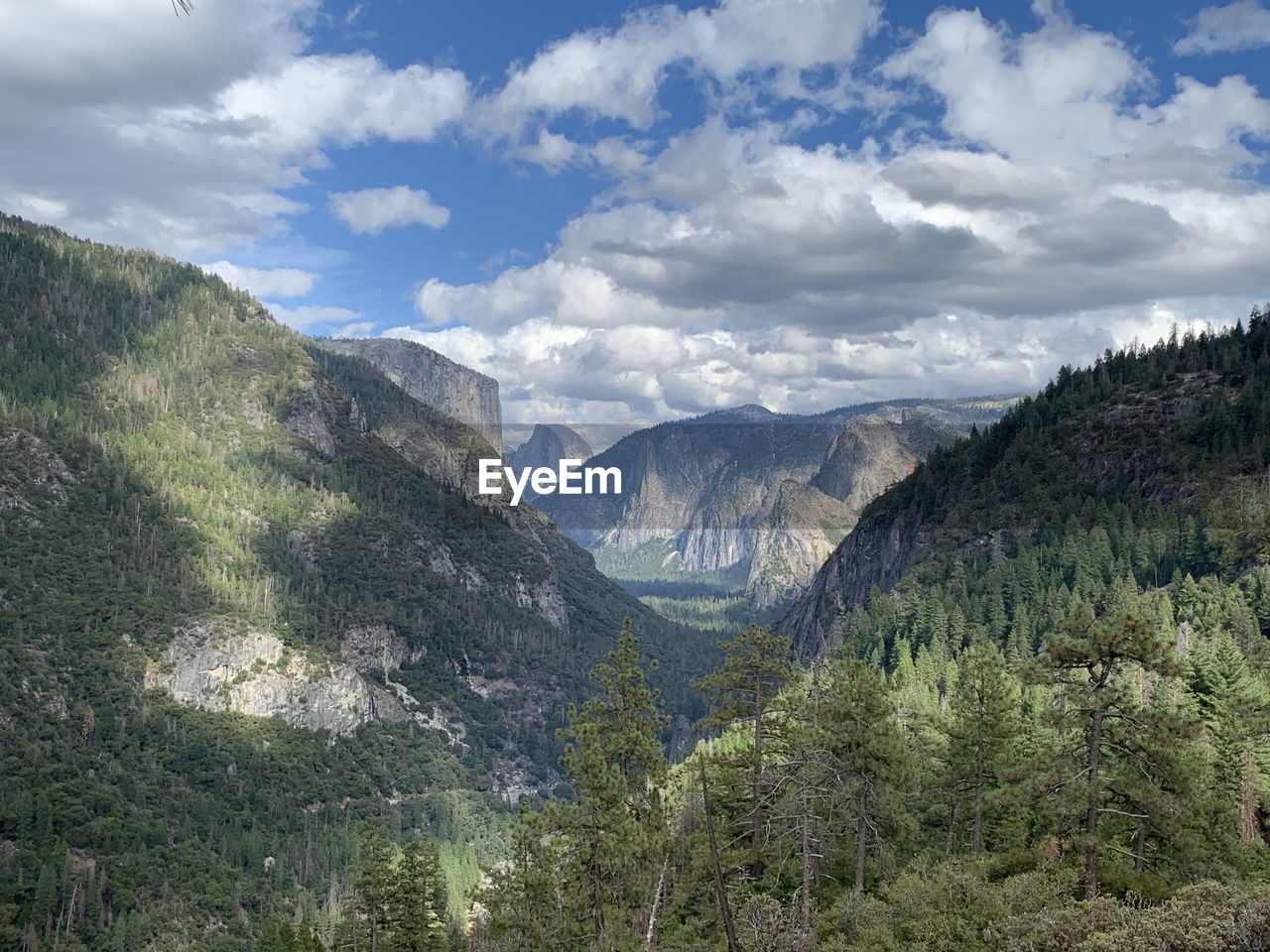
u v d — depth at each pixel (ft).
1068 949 128.67
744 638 219.20
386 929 313.73
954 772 234.17
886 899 178.91
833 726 202.28
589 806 205.36
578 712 238.27
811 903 187.11
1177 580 520.83
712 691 224.74
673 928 224.53
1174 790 154.51
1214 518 183.21
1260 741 242.37
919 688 441.68
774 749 214.69
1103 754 162.20
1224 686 282.97
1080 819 162.50
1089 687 157.17
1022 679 160.45
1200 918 118.01
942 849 235.40
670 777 228.84
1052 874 160.15
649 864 206.69
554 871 209.26
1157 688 283.79
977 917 145.07
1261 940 112.98
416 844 319.68
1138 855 156.76
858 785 200.03
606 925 197.88
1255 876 183.62
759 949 156.46
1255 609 437.17
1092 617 158.61
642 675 239.30
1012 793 158.51
